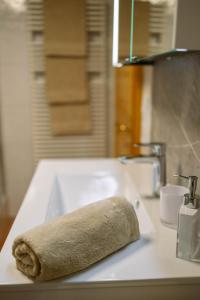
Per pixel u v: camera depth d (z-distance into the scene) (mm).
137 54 829
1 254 637
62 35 1921
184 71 812
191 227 609
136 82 1386
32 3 1893
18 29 1948
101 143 2188
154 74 1122
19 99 2072
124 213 683
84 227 608
